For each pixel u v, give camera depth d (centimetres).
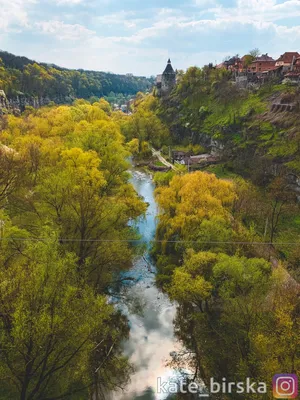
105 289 3581
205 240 3209
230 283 2636
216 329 2886
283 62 11431
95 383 2516
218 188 4112
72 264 2198
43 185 3219
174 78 16075
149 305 3556
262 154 7531
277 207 5491
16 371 1820
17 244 2644
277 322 2177
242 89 11338
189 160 9400
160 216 4103
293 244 4225
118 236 3266
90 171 3903
